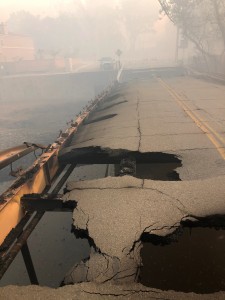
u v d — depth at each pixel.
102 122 11.76
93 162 8.07
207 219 4.41
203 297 3.08
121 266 3.52
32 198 5.13
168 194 5.01
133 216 4.45
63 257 8.48
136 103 14.93
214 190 5.07
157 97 16.41
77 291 3.24
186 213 4.48
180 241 4.30
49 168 6.95
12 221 4.71
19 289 3.38
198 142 7.82
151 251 4.12
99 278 3.38
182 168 6.37
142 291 3.18
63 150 8.38
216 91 17.25
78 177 13.06
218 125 9.47
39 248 9.01
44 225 10.19
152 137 8.52
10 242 4.36
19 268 8.32
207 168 6.20
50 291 3.29
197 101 14.16
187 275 3.82
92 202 4.92
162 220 4.34
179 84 22.83
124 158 7.30
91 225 4.32
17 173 5.59
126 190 5.23
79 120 11.88
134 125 10.27
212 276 3.79
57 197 5.17
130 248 3.79
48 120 29.86
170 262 3.98
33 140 22.67
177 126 9.67
